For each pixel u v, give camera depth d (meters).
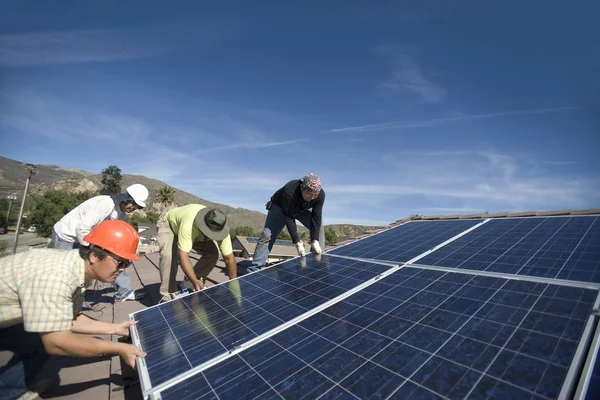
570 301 2.11
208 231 4.49
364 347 2.09
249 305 3.23
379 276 3.43
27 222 84.75
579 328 1.80
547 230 4.00
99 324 2.94
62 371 2.90
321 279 3.73
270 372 1.99
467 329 2.06
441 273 3.17
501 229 4.56
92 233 2.56
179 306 3.43
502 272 2.89
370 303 2.77
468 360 1.76
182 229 4.50
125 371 2.83
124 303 5.29
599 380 1.45
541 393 1.43
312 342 2.28
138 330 2.93
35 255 2.41
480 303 2.37
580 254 2.92
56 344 2.28
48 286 2.25
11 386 2.41
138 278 7.58
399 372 1.78
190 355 2.35
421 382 1.67
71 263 2.45
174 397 1.86
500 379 1.57
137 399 2.42
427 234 5.26
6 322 2.40
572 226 3.92
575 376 1.48
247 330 2.65
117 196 5.26
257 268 5.64
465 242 4.24
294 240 5.37
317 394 1.72
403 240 5.15
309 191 4.71
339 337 2.28
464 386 1.58
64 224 4.85
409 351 1.95
